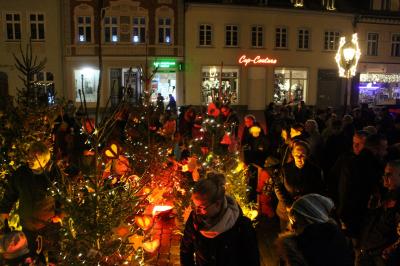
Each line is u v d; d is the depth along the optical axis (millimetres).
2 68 28000
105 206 3846
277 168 6578
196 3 29297
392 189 3854
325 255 2738
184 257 3176
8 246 3617
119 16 28953
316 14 32000
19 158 6195
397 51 34344
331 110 12484
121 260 3861
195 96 30234
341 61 10695
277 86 31906
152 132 7418
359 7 34156
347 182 4711
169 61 29562
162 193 5766
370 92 34250
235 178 5805
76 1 28422
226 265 2902
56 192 3967
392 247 3650
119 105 4363
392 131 9523
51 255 4109
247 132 8789
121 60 29156
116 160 5312
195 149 6562
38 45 28312
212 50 30125
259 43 31125
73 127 8328
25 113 7320
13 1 27844
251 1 30719
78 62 28797
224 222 2875
